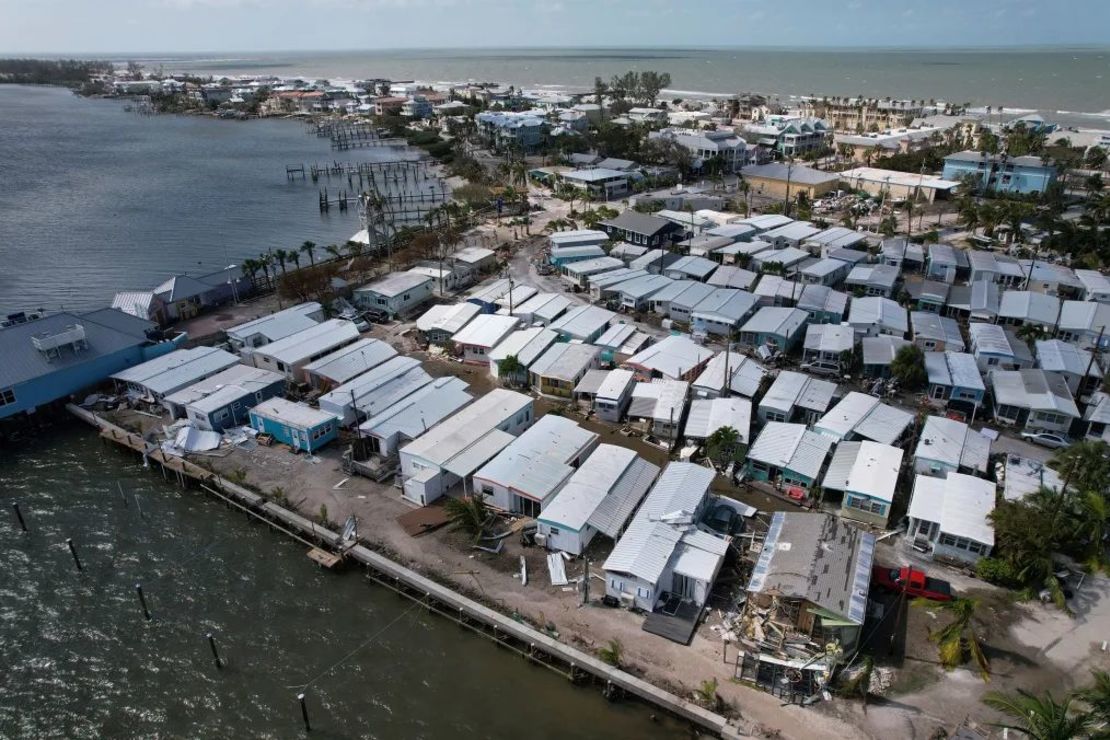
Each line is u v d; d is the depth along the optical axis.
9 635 45.81
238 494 56.91
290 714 40.50
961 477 53.03
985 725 37.06
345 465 60.44
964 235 122.88
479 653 44.19
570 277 103.06
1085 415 63.47
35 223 142.38
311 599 48.50
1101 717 33.25
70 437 66.81
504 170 183.00
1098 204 124.81
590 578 47.75
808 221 129.12
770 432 60.91
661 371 72.00
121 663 43.88
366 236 117.88
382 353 77.25
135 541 54.03
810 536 46.12
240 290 97.88
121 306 88.12
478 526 51.38
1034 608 44.81
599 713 40.09
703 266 102.38
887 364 71.81
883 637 42.56
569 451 58.50
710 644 42.25
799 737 36.69
